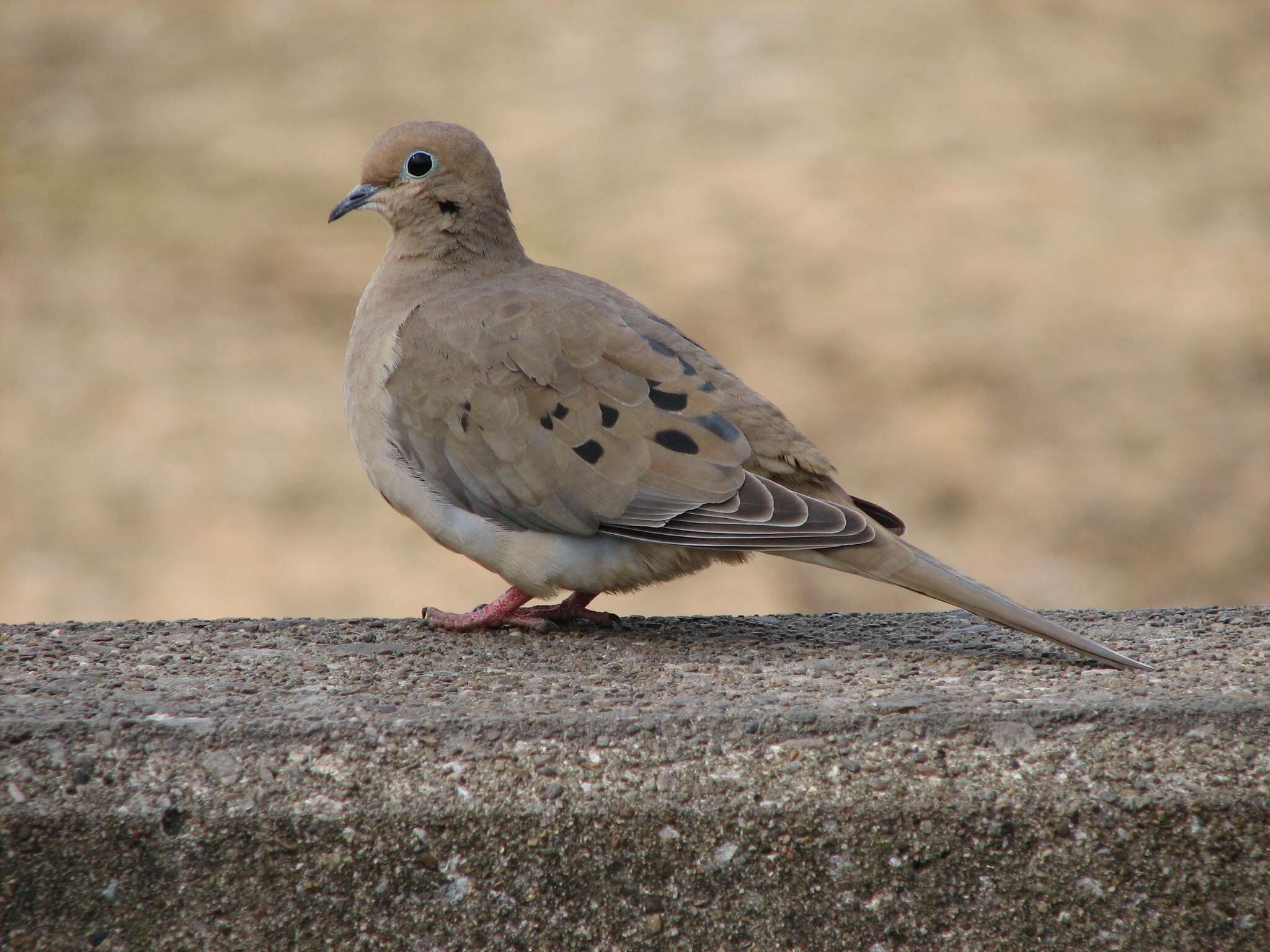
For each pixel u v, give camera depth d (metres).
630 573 6.21
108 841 4.58
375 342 6.61
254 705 4.95
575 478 6.02
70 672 5.37
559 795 4.70
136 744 4.66
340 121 24.06
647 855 4.71
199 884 4.62
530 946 4.72
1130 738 4.84
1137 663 5.50
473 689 5.25
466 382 6.22
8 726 4.64
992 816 4.70
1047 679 5.39
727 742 4.81
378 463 6.51
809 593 15.81
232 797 4.62
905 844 4.71
